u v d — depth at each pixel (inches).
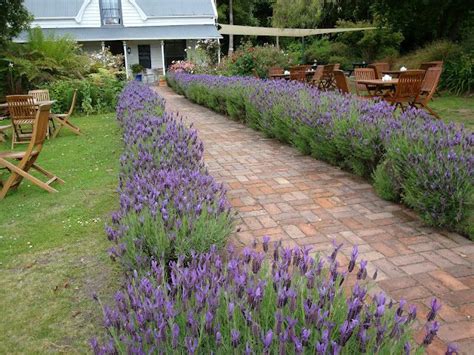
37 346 92.7
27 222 163.3
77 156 276.2
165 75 930.7
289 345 54.9
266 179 203.0
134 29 1073.5
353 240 136.4
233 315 57.7
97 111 506.0
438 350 86.2
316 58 1031.0
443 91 518.3
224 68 725.9
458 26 679.1
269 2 1578.5
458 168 134.1
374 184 175.3
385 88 379.2
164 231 101.3
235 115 378.0
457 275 114.2
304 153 245.4
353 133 188.2
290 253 75.8
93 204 179.5
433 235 138.3
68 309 105.7
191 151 156.8
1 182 210.5
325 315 56.7
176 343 54.8
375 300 62.4
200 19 1118.4
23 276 122.4
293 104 254.4
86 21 1067.3
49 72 574.2
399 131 167.2
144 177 127.5
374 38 919.7
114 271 122.3
